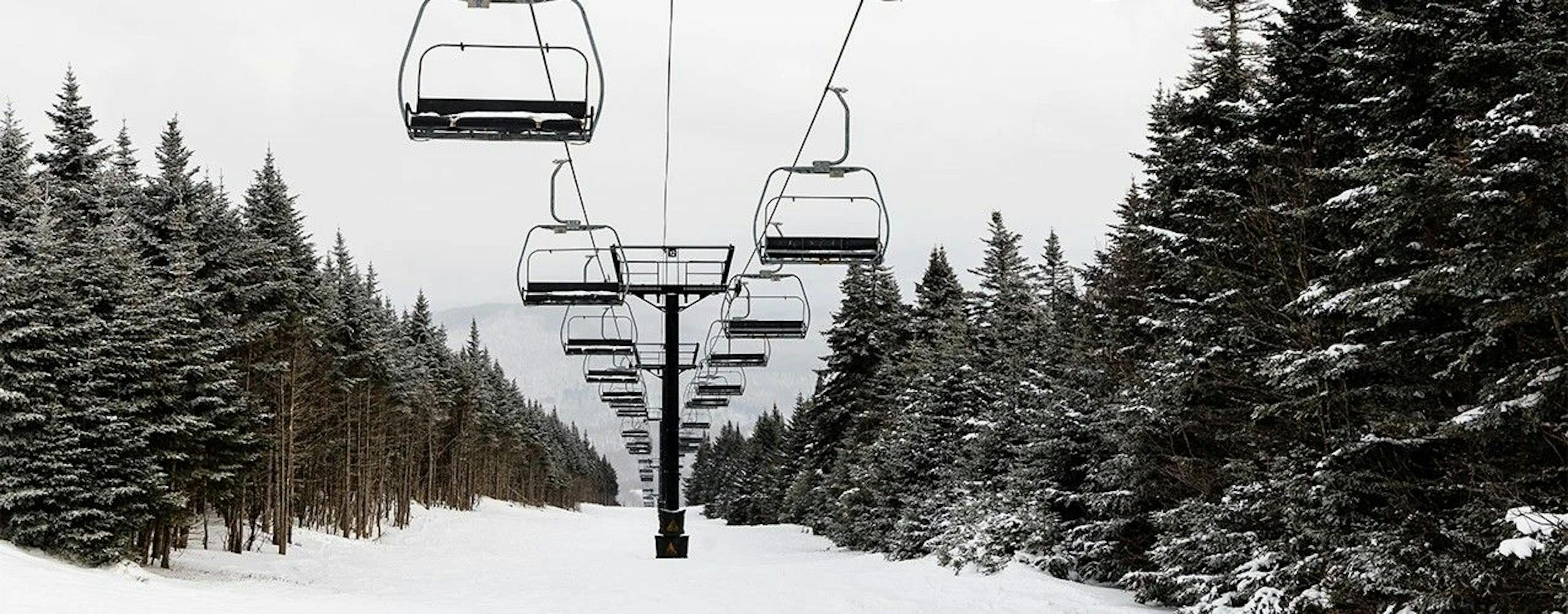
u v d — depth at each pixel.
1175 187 19.92
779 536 57.81
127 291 26.88
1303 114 17.59
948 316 47.12
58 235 28.39
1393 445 13.52
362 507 59.34
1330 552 14.45
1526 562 11.17
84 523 24.27
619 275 27.66
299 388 42.62
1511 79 11.99
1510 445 12.84
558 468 140.12
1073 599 19.97
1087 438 23.58
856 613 19.88
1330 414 15.02
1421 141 13.87
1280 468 15.44
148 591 19.86
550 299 27.62
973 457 31.16
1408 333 13.63
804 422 72.00
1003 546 24.78
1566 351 11.09
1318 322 15.39
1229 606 15.91
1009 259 43.09
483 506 97.19
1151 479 20.62
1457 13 12.53
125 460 25.27
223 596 20.92
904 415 39.88
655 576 28.58
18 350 24.59
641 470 130.62
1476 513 12.41
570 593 24.38
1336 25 17.23
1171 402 19.09
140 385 26.08
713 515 136.88
